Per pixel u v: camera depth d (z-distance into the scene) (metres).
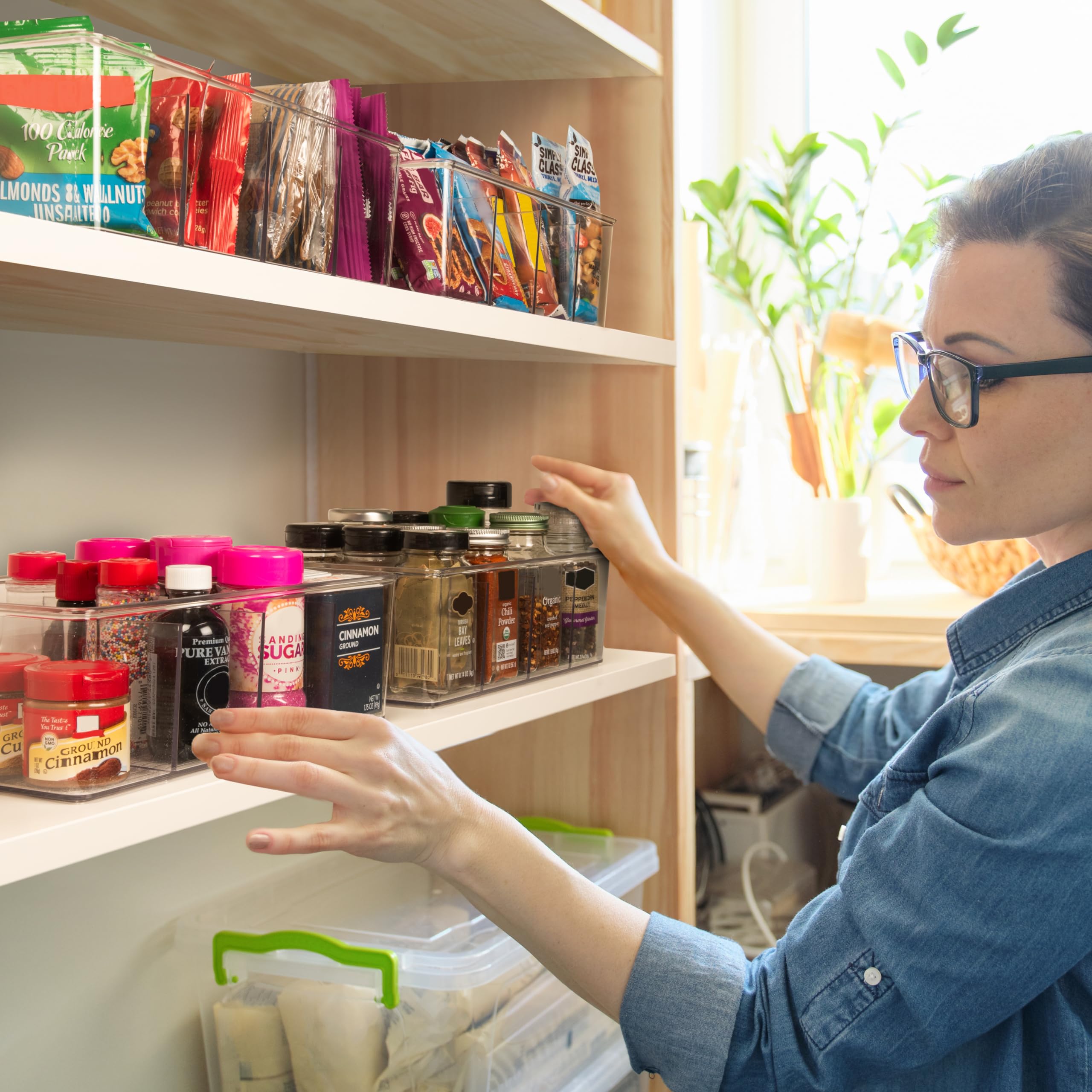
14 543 0.95
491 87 1.26
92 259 0.58
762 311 2.14
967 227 0.72
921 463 0.77
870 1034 0.67
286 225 0.77
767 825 1.82
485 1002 0.93
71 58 0.60
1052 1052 0.69
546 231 1.05
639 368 1.22
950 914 0.64
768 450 2.22
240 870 1.19
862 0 2.10
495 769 1.37
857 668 2.05
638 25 1.20
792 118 2.18
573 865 1.15
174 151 0.67
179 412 1.12
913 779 0.76
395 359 1.32
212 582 0.75
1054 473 0.69
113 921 1.03
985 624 0.80
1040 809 0.63
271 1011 0.95
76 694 0.62
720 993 0.72
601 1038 1.11
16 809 0.61
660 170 1.20
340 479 1.35
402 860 0.69
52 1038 0.97
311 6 0.98
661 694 1.26
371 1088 0.92
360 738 0.67
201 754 0.66
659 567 1.19
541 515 1.07
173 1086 1.09
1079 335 0.67
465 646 0.93
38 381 0.96
